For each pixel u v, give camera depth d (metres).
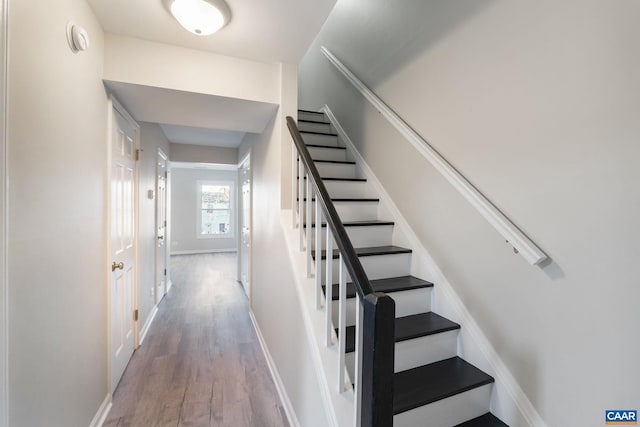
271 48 1.84
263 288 2.67
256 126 2.61
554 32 1.20
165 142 4.09
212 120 2.44
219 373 2.27
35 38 1.04
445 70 1.77
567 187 1.17
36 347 1.06
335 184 2.51
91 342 1.58
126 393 2.00
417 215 2.02
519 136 1.35
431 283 1.85
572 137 1.15
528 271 1.33
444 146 1.78
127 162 2.25
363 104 2.69
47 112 1.12
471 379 1.46
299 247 1.80
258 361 2.46
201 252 7.88
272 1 1.40
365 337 0.90
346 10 3.00
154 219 3.44
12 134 0.93
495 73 1.46
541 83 1.25
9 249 0.92
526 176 1.32
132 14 1.51
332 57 3.17
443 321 1.72
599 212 1.08
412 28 2.05
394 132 2.26
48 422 1.14
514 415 1.37
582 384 1.14
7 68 0.90
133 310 2.54
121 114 2.05
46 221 1.12
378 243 2.21
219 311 3.58
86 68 1.46
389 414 0.88
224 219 8.20
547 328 1.26
